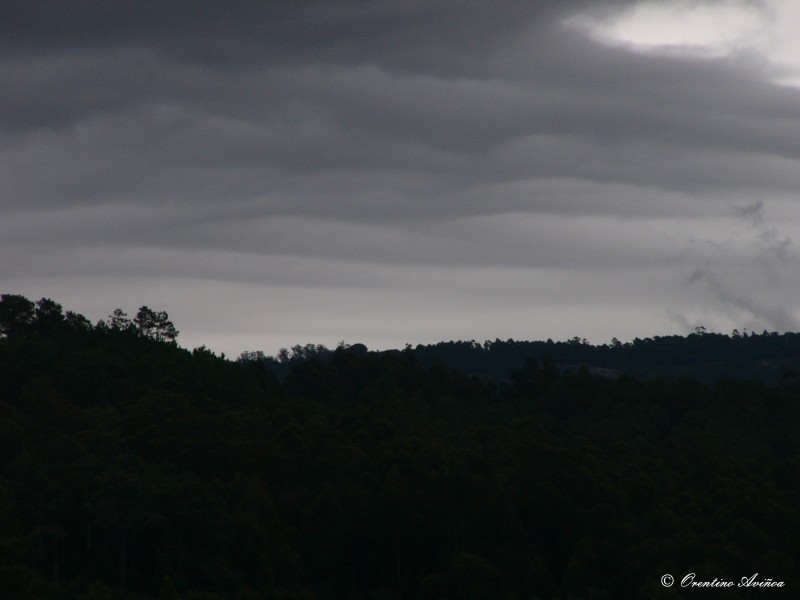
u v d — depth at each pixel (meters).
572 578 171.25
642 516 188.88
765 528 174.50
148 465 179.88
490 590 165.50
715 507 186.25
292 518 182.50
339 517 181.88
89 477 166.88
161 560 158.00
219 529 163.00
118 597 148.75
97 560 162.62
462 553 171.50
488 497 186.62
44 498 162.38
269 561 165.00
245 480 181.25
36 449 181.75
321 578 174.62
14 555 120.94
